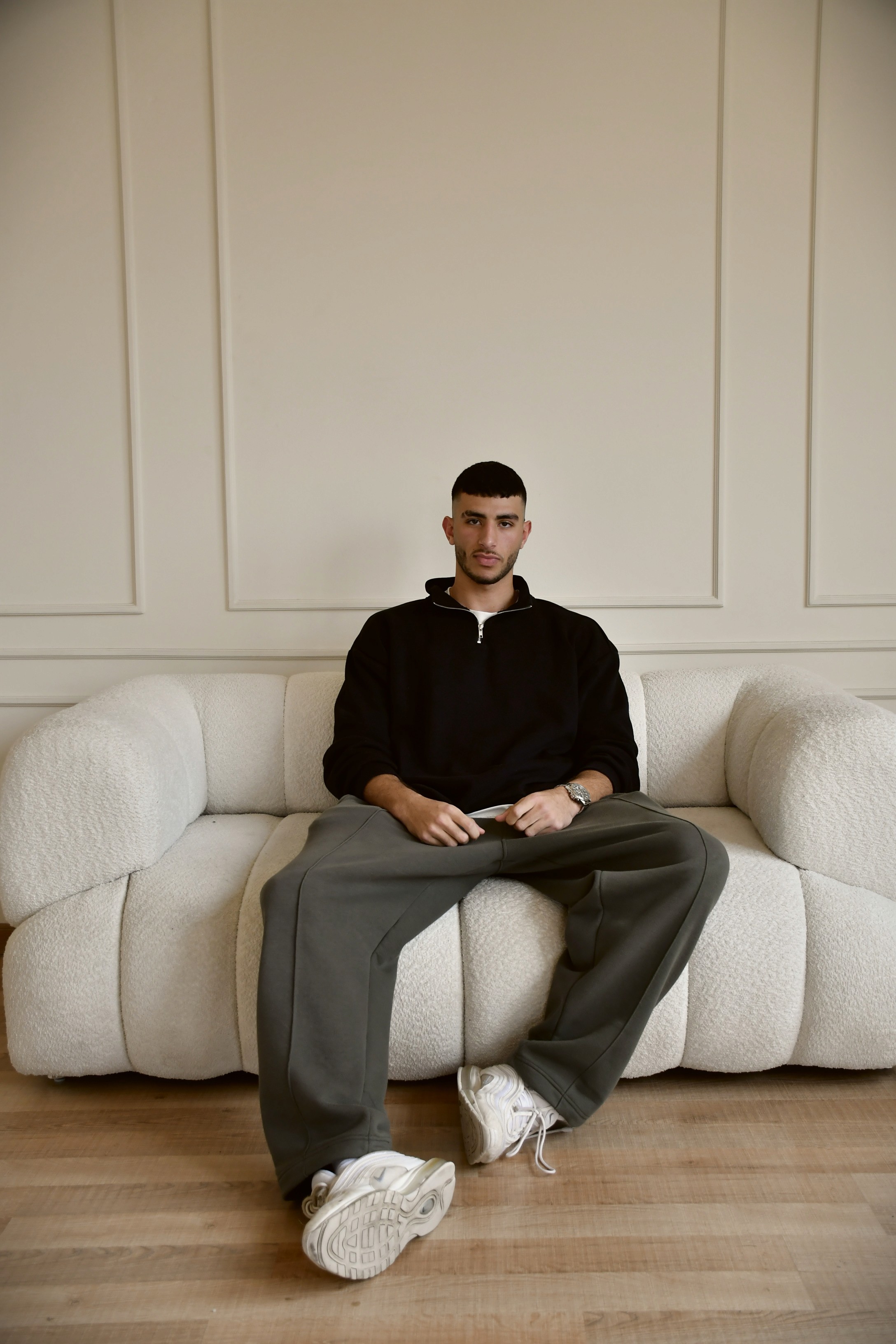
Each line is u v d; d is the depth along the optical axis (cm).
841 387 227
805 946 144
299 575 227
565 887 143
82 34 218
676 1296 104
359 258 222
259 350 223
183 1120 142
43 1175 128
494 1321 101
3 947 216
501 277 222
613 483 226
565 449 225
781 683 186
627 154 221
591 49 219
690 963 142
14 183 220
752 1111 142
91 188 221
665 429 226
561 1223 116
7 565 227
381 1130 115
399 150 220
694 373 225
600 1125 138
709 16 218
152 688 188
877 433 228
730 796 193
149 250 221
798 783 148
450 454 225
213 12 216
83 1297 105
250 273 222
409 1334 99
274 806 199
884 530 230
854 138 221
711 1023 142
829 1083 150
